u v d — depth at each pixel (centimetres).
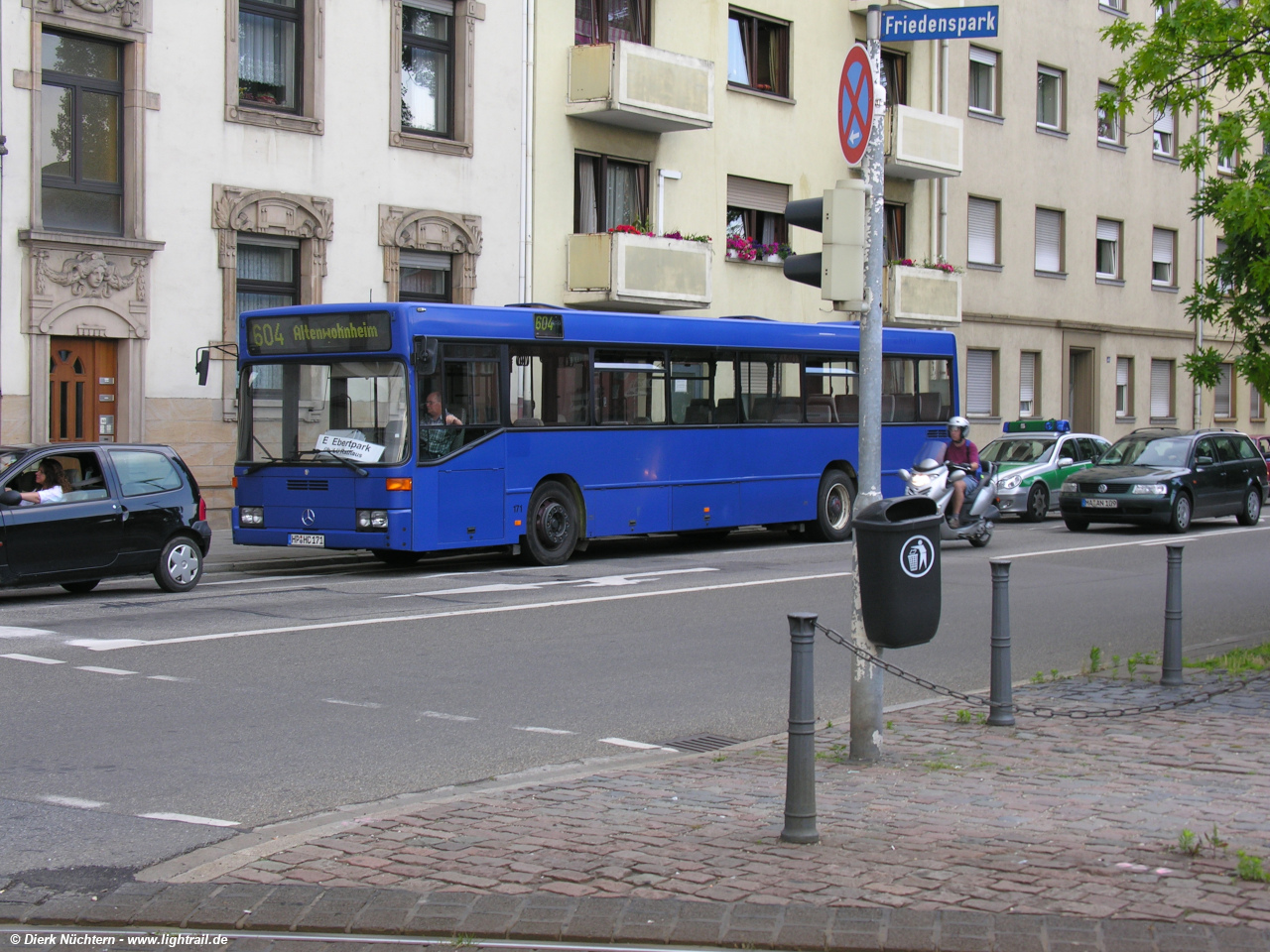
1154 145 4388
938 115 3459
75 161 2045
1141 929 480
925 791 692
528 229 2653
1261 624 1383
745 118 3150
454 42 2545
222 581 1658
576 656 1148
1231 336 4666
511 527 1795
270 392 1761
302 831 646
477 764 797
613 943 488
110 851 620
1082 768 746
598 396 1911
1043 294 3981
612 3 2853
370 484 1672
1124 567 1897
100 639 1189
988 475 2198
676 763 775
